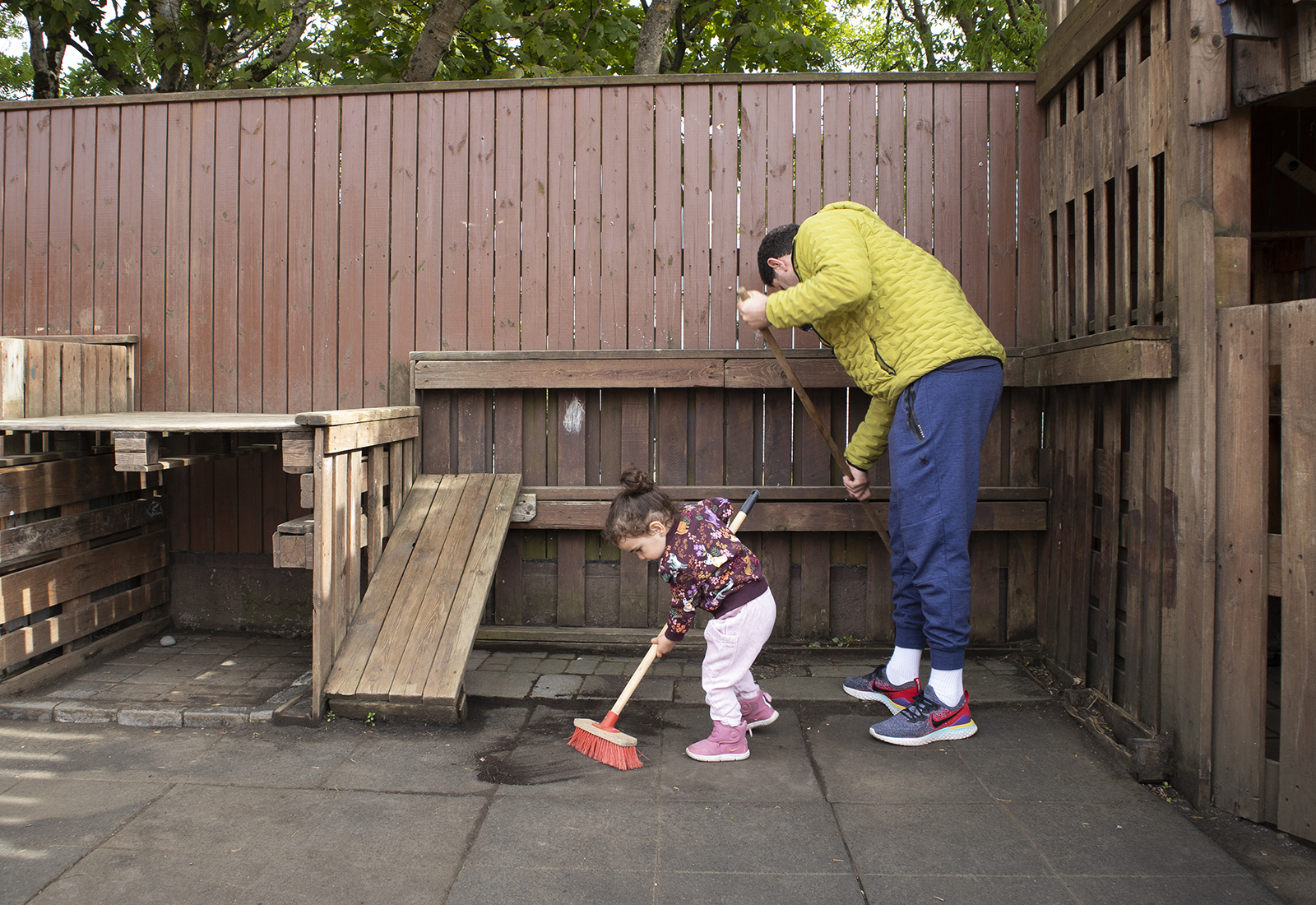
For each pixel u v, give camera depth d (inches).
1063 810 85.7
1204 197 86.9
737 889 70.5
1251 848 78.5
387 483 131.2
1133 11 101.3
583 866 74.1
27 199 149.9
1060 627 127.0
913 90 138.0
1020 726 108.3
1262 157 129.0
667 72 290.7
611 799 87.1
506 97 141.9
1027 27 244.4
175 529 150.5
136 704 110.6
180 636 146.9
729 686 97.7
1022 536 137.7
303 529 106.3
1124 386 107.8
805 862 75.0
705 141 140.0
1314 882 72.6
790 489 136.6
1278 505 123.6
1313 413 77.5
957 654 103.6
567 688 121.5
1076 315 121.6
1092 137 116.1
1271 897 70.1
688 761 96.9
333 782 90.5
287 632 148.5
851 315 107.7
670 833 80.0
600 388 138.5
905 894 70.1
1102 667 111.8
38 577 119.3
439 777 91.8
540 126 141.6
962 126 137.9
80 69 283.3
